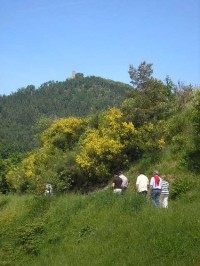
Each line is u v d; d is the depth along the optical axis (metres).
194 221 9.69
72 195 14.94
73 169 23.39
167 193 14.30
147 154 21.27
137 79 23.66
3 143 56.34
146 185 15.43
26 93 159.62
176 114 22.83
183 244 8.86
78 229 11.98
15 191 31.11
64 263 10.06
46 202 14.27
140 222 10.69
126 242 10.00
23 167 29.98
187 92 24.45
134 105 22.83
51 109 138.12
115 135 22.36
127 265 8.70
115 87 173.75
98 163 22.56
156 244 9.18
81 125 28.75
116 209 12.11
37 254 11.69
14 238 12.45
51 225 12.77
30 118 121.81
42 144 32.41
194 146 18.64
